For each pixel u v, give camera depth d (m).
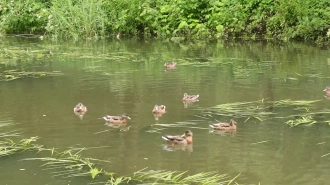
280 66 17.72
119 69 17.44
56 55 21.02
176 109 12.16
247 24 26.38
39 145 9.74
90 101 12.98
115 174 8.33
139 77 15.96
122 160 8.94
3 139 10.09
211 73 16.52
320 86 14.39
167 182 7.95
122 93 13.80
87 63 18.91
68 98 13.27
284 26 24.95
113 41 26.25
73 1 29.70
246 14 26.42
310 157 8.98
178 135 10.09
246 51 21.66
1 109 12.25
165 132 10.45
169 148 9.52
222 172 8.36
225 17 26.36
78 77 16.02
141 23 28.52
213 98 13.14
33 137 10.11
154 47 23.62
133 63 18.80
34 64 18.70
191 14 27.58
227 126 10.52
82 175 8.30
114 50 22.64
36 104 12.69
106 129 10.68
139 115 11.69
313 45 23.06
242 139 9.98
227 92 13.77
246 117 11.43
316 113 11.64
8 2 30.12
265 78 15.59
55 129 10.71
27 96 13.51
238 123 11.02
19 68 17.80
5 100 13.10
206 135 10.25
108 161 8.91
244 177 8.14
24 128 10.79
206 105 12.47
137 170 8.48
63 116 11.63
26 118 11.51
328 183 7.89
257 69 17.14
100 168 8.59
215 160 8.90
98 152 9.34
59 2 29.09
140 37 27.86
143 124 11.01
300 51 21.30
